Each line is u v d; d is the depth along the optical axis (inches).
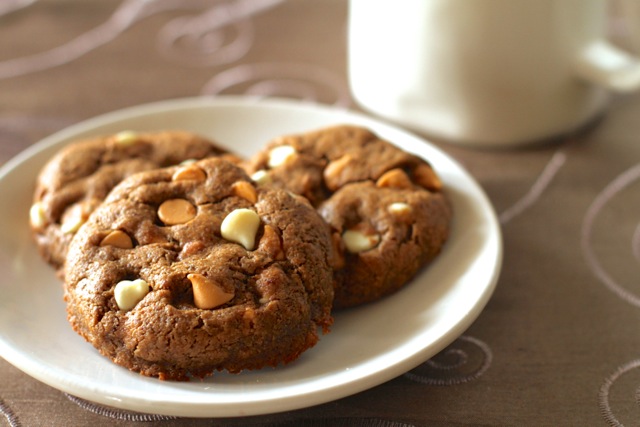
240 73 19.3
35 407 13.1
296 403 12.2
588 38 16.7
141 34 20.5
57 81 19.1
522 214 16.0
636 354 13.7
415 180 15.1
